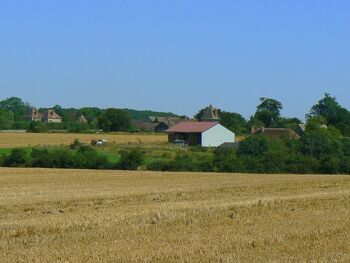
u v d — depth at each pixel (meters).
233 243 20.20
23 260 17.45
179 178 61.88
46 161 88.50
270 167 86.19
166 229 23.62
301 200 35.94
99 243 20.25
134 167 86.75
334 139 100.50
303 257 18.20
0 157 91.81
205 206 31.31
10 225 24.28
